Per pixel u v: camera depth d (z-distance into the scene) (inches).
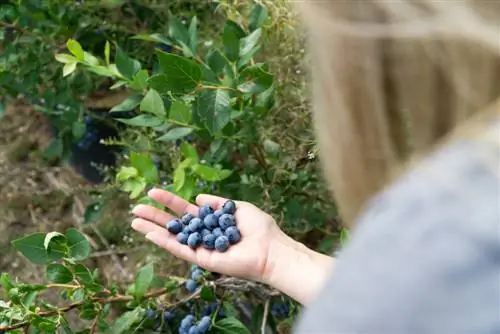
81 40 77.3
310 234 66.5
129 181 56.4
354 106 22.6
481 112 21.1
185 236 51.8
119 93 81.8
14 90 79.8
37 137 98.1
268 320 58.7
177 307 55.7
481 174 19.9
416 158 22.6
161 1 75.2
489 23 19.7
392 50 20.8
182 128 56.4
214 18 71.5
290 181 61.3
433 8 19.9
